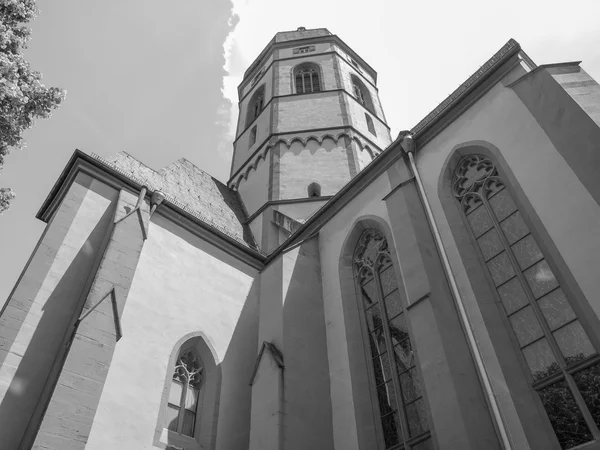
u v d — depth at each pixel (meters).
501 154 14.50
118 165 20.11
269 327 16.92
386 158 18.48
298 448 13.79
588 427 10.12
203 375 16.64
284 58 35.69
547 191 12.82
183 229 19.05
